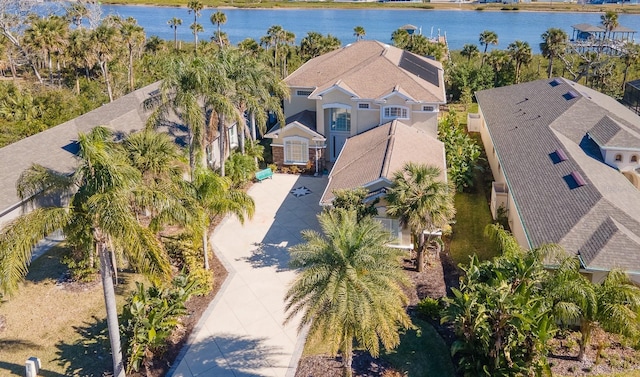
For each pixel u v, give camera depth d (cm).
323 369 2117
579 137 3506
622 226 2405
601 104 4031
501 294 1878
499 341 1928
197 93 3291
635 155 3134
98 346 2259
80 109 5147
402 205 2588
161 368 2133
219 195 2709
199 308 2520
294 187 3984
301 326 1766
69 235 1825
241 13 19625
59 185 1889
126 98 4525
